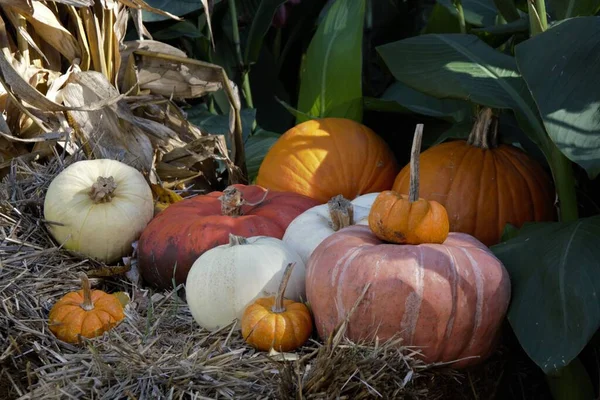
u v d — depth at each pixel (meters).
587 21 1.32
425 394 1.27
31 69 1.64
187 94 1.75
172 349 1.29
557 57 1.31
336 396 1.19
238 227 1.45
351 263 1.24
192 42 2.08
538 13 1.40
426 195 1.55
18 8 1.57
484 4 1.88
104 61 1.69
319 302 1.26
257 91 2.21
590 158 1.24
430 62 1.58
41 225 1.51
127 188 1.52
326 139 1.66
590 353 1.53
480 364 1.37
